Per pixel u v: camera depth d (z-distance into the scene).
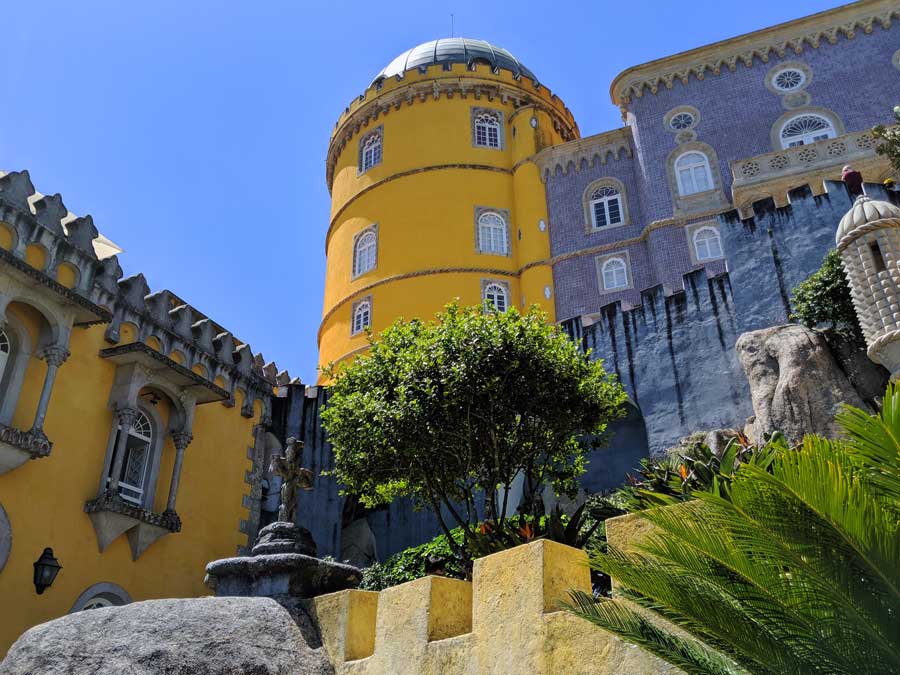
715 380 20.97
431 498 15.12
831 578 3.75
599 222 33.62
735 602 4.22
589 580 6.02
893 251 15.11
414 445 14.78
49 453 16.25
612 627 4.32
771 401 17.70
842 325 18.52
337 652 7.17
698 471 11.27
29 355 16.86
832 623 3.82
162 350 19.98
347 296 36.00
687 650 4.26
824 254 20.50
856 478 3.88
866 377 17.17
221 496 20.70
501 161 37.09
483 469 15.41
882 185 20.48
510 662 5.69
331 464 24.00
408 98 38.66
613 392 16.89
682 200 31.45
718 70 33.44
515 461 15.56
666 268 30.45
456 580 6.87
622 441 22.02
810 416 16.81
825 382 17.14
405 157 37.41
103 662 6.38
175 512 18.69
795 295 19.62
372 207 37.25
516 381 15.01
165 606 7.06
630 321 23.31
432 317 33.34
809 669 3.78
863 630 3.70
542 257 33.75
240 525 21.05
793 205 21.58
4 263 16.11
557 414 15.53
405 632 6.64
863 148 27.97
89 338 18.27
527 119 37.38
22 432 15.73
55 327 17.02
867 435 3.97
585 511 15.21
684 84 33.75
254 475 21.98
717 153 31.84
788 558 3.83
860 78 31.22
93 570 16.83
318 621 7.52
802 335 18.00
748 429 18.64
